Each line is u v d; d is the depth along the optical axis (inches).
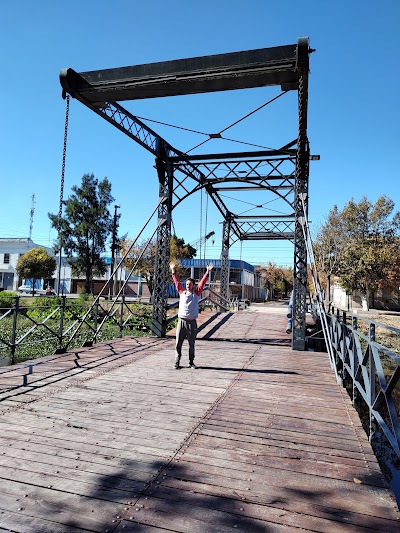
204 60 266.1
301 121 300.7
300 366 268.7
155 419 154.5
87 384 204.8
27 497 95.7
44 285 1811.0
